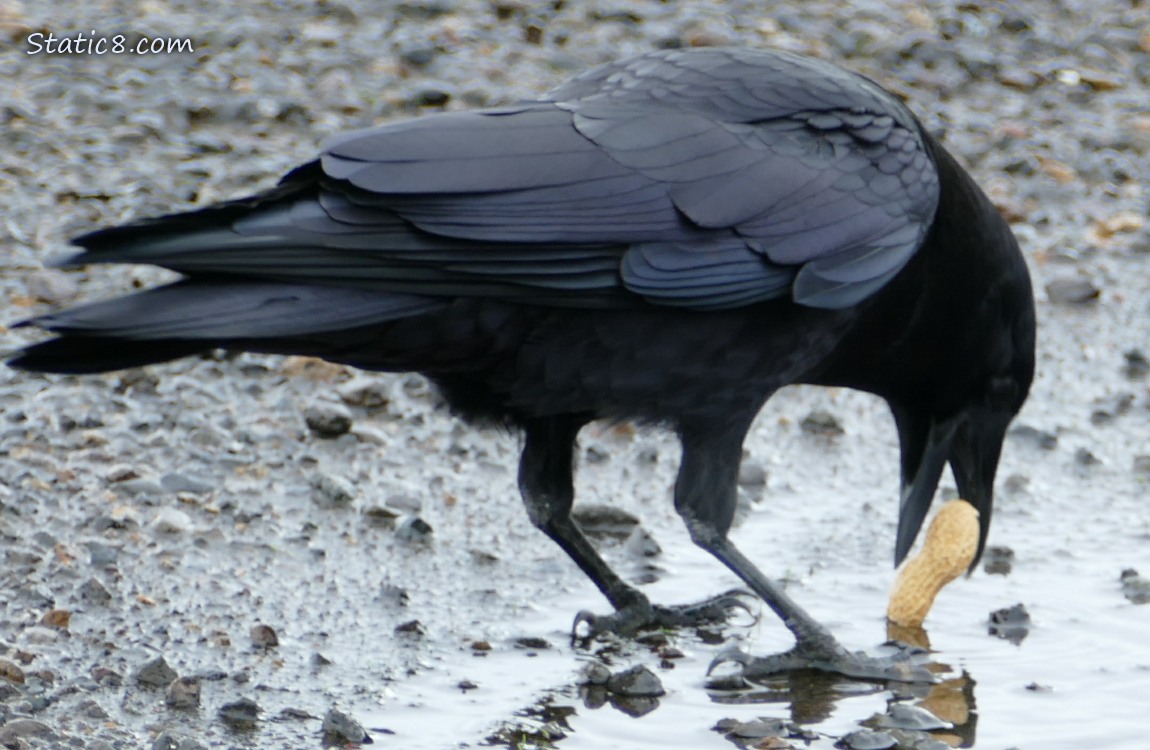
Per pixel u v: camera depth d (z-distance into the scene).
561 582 9.67
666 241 8.48
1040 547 10.21
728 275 8.59
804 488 11.15
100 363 7.74
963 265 9.38
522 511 10.61
